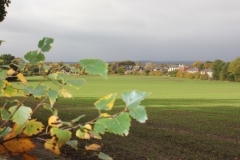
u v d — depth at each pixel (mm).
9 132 990
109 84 106750
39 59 1111
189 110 38469
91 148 1068
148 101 50906
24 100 1055
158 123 26406
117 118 866
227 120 29766
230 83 124938
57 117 1005
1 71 1097
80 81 1041
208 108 41219
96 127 898
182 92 74750
